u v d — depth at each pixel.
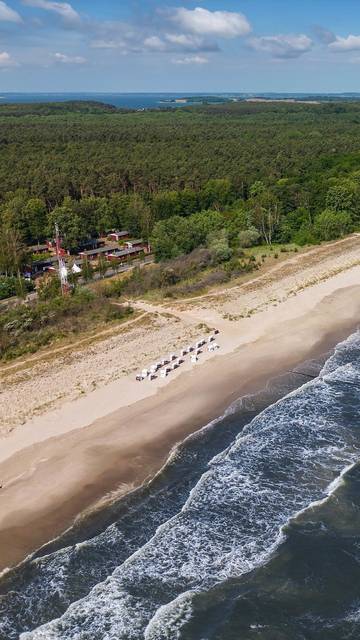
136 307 70.81
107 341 60.12
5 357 56.28
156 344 59.56
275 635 28.19
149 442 42.69
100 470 39.31
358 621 28.84
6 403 47.75
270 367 54.94
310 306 71.81
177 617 28.95
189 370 54.00
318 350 59.06
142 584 30.75
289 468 39.88
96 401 48.25
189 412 46.84
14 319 62.12
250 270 85.25
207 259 87.88
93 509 35.75
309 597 30.20
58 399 48.47
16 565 31.70
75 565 31.94
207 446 42.44
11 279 85.50
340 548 33.09
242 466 40.06
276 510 36.00
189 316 67.81
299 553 32.78
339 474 39.12
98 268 91.38
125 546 33.25
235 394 49.81
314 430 44.16
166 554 32.59
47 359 56.03
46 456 40.66
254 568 31.86
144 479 38.66
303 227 104.88
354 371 53.50
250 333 63.28
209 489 37.78
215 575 31.39
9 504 35.78
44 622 28.94
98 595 30.06
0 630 28.48
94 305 68.25
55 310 65.38
